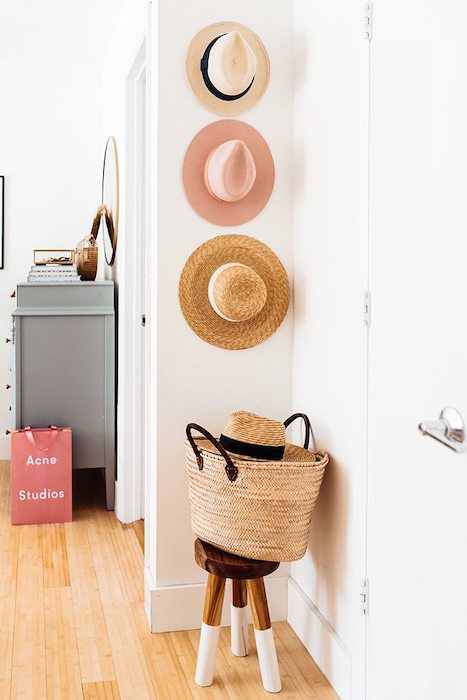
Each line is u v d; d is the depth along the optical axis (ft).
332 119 7.37
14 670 7.42
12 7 12.32
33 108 15.81
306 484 7.05
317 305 7.88
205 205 8.37
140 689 7.10
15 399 12.51
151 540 8.84
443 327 5.22
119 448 12.53
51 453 12.17
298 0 8.34
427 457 5.47
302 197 8.31
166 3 8.18
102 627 8.43
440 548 5.30
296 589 8.43
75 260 14.42
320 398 7.80
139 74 11.18
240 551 7.11
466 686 4.98
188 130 8.30
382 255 6.19
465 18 4.90
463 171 4.94
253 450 7.28
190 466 7.48
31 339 12.50
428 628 5.49
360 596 6.64
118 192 12.65
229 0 8.35
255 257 8.50
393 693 6.05
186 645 8.04
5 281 15.92
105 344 12.76
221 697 6.99
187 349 8.41
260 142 8.48
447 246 5.15
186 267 8.34
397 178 5.89
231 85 8.09
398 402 5.92
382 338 6.21
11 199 15.85
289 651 7.97
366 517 6.56
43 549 10.98
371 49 6.36
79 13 12.60
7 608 8.88
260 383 8.63
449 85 5.10
